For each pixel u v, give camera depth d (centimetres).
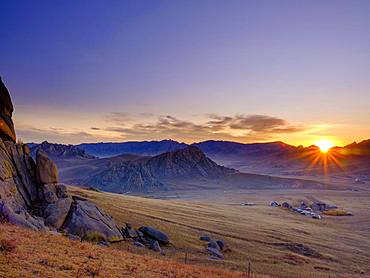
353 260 6438
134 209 8075
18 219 3591
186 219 8175
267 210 15738
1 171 4569
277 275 4416
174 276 2350
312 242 7731
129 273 2136
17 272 1592
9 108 6047
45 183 5103
